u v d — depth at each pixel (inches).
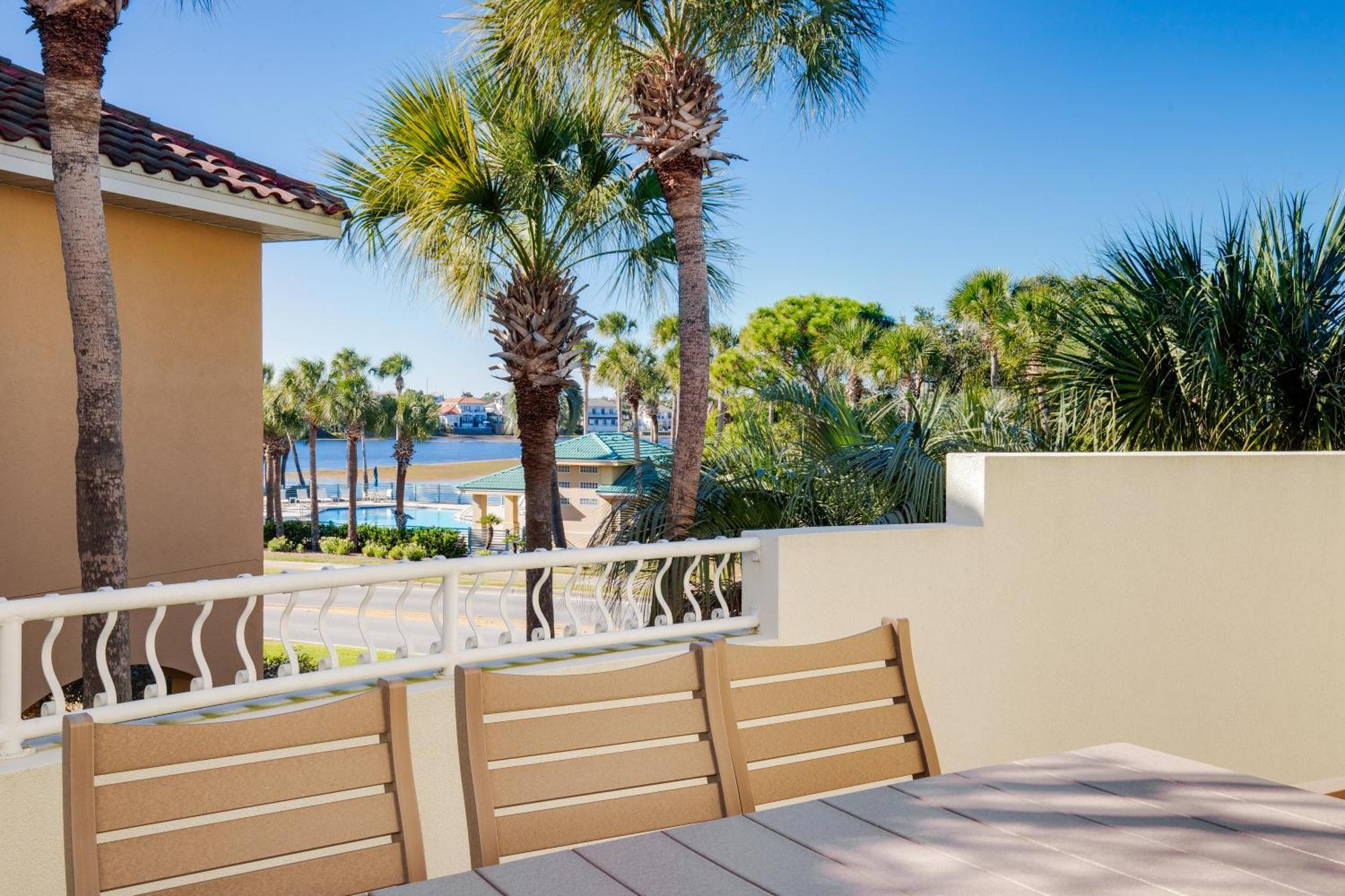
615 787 85.1
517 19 249.8
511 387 366.6
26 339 289.6
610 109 290.4
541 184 314.3
